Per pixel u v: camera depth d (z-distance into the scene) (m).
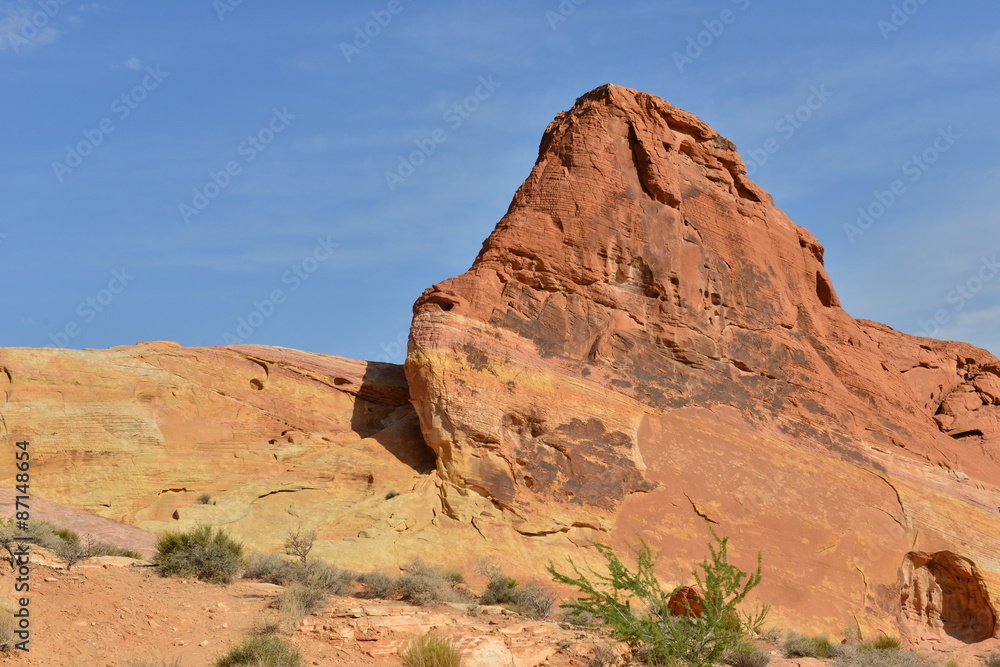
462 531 28.14
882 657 22.03
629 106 37.34
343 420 32.78
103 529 23.94
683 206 37.06
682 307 35.00
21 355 28.31
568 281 33.44
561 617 20.81
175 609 15.16
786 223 40.94
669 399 33.09
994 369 52.31
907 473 35.62
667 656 15.12
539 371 31.36
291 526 27.22
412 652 14.11
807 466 33.75
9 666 12.16
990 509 36.03
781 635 24.64
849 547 32.09
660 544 29.89
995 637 32.25
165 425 29.48
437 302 32.00
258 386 32.12
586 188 35.00
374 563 25.94
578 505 29.70
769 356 36.44
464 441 29.56
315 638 14.69
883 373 40.91
